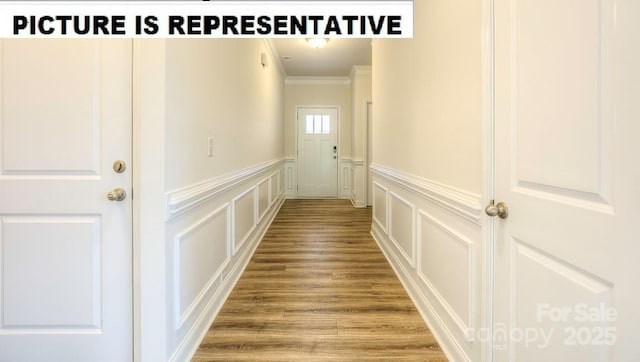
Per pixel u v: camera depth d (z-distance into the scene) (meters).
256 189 3.54
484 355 1.34
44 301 1.52
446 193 1.67
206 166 1.93
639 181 0.72
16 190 1.48
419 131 2.13
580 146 0.86
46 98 1.47
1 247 1.50
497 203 1.25
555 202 0.95
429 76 1.95
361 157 6.05
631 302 0.74
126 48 1.47
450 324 1.67
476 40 1.38
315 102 6.95
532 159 1.05
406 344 1.78
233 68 2.51
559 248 0.94
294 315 2.09
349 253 3.36
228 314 2.10
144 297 1.44
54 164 1.48
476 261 1.41
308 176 7.14
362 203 6.06
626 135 0.74
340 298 2.33
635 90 0.72
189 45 1.67
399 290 2.47
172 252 1.52
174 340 1.54
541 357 1.03
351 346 1.76
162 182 1.42
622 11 0.75
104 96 1.47
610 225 0.78
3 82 1.47
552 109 0.96
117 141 1.48
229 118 2.41
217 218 2.16
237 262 2.70
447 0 1.68
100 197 1.49
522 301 1.11
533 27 1.04
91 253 1.50
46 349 1.52
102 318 1.52
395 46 2.76
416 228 2.22
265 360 1.65
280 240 3.85
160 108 1.41
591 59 0.83
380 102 3.46
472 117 1.42
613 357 0.79
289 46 4.72
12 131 1.47
